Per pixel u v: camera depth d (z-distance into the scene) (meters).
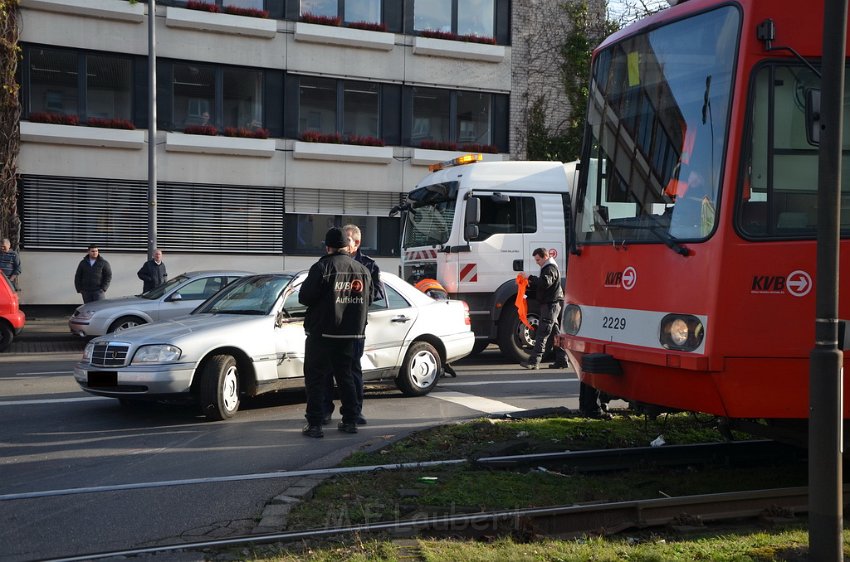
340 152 24.44
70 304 22.02
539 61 27.20
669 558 4.71
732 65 6.07
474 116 26.62
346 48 24.80
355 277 8.39
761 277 5.91
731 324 5.90
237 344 9.25
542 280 13.85
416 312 10.89
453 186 14.62
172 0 22.98
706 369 5.91
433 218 14.97
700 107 6.29
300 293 8.27
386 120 25.45
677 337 6.14
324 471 6.77
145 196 22.70
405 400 10.58
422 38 25.45
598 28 27.44
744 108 5.97
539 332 13.97
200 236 23.28
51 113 21.83
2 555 4.98
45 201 21.66
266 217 24.00
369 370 10.39
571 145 27.14
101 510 5.86
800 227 6.00
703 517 5.65
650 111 6.80
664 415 9.20
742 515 5.75
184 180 22.98
